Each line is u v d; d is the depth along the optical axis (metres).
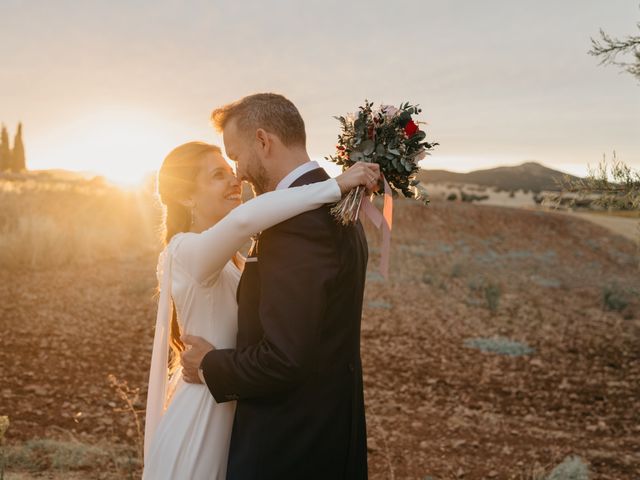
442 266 21.17
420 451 6.03
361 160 2.05
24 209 17.11
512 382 9.08
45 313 10.03
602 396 8.62
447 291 16.75
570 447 6.40
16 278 12.17
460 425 6.98
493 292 15.00
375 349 10.27
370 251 21.80
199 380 2.19
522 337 12.23
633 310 16.81
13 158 82.06
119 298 11.53
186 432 2.20
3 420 2.75
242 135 2.05
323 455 1.95
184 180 2.37
